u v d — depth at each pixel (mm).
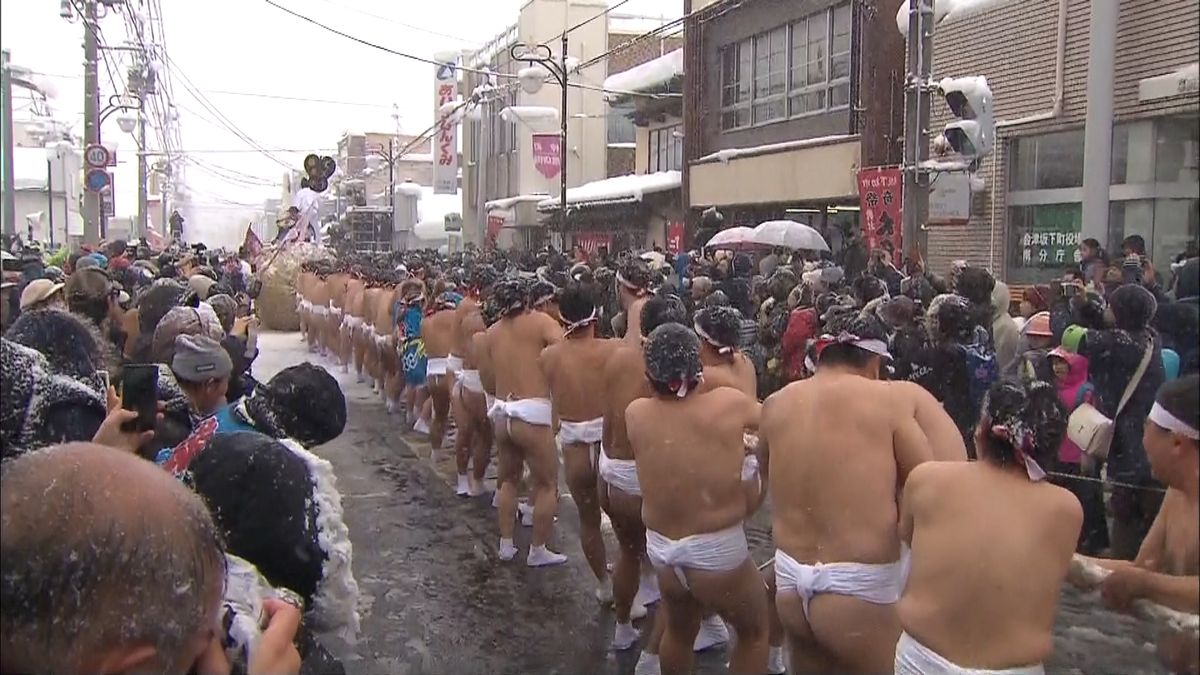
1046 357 4645
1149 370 3211
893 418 3758
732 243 16297
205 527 2199
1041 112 8203
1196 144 2732
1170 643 2545
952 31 10547
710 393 4555
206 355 3824
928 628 3021
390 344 12984
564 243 23609
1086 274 3783
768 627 4770
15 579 1970
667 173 26297
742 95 21906
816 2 18797
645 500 4617
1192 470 2439
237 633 2623
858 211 18375
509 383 7035
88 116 19984
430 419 11773
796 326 8500
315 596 3285
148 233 37719
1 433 2934
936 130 11117
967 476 3084
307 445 3586
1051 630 2947
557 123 35156
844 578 3682
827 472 3768
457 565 7160
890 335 5656
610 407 5414
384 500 8898
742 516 4504
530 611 6289
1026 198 8133
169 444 3660
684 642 4785
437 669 5371
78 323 3787
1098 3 3121
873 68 16625
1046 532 2938
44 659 1975
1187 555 2463
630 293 8078
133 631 2008
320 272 18516
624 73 28078
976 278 6082
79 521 2000
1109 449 3213
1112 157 3252
